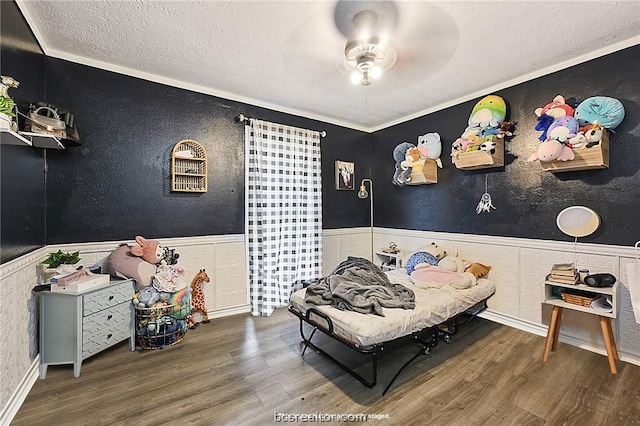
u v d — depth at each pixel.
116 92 2.52
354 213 4.17
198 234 2.94
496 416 1.60
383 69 2.38
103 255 2.48
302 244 3.50
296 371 2.04
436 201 3.46
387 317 1.89
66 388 1.82
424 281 2.65
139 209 2.63
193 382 1.90
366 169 4.28
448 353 2.28
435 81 2.76
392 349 2.35
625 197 2.13
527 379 1.93
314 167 3.61
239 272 3.18
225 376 1.97
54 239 2.28
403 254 3.78
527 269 2.66
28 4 1.72
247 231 3.19
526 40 2.07
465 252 3.16
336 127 3.96
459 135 3.21
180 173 2.78
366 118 3.89
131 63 2.45
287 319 3.00
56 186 2.29
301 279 3.47
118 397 1.75
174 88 2.79
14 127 1.53
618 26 1.92
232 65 2.46
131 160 2.59
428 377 1.96
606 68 2.18
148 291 2.36
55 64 2.26
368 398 1.75
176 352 2.29
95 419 1.57
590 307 2.06
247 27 1.93
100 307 2.07
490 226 2.95
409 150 3.46
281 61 2.39
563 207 2.43
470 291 2.51
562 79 2.41
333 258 3.96
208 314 2.99
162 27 1.94
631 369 2.02
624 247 2.13
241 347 2.38
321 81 2.77
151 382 1.90
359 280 2.38
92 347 2.02
